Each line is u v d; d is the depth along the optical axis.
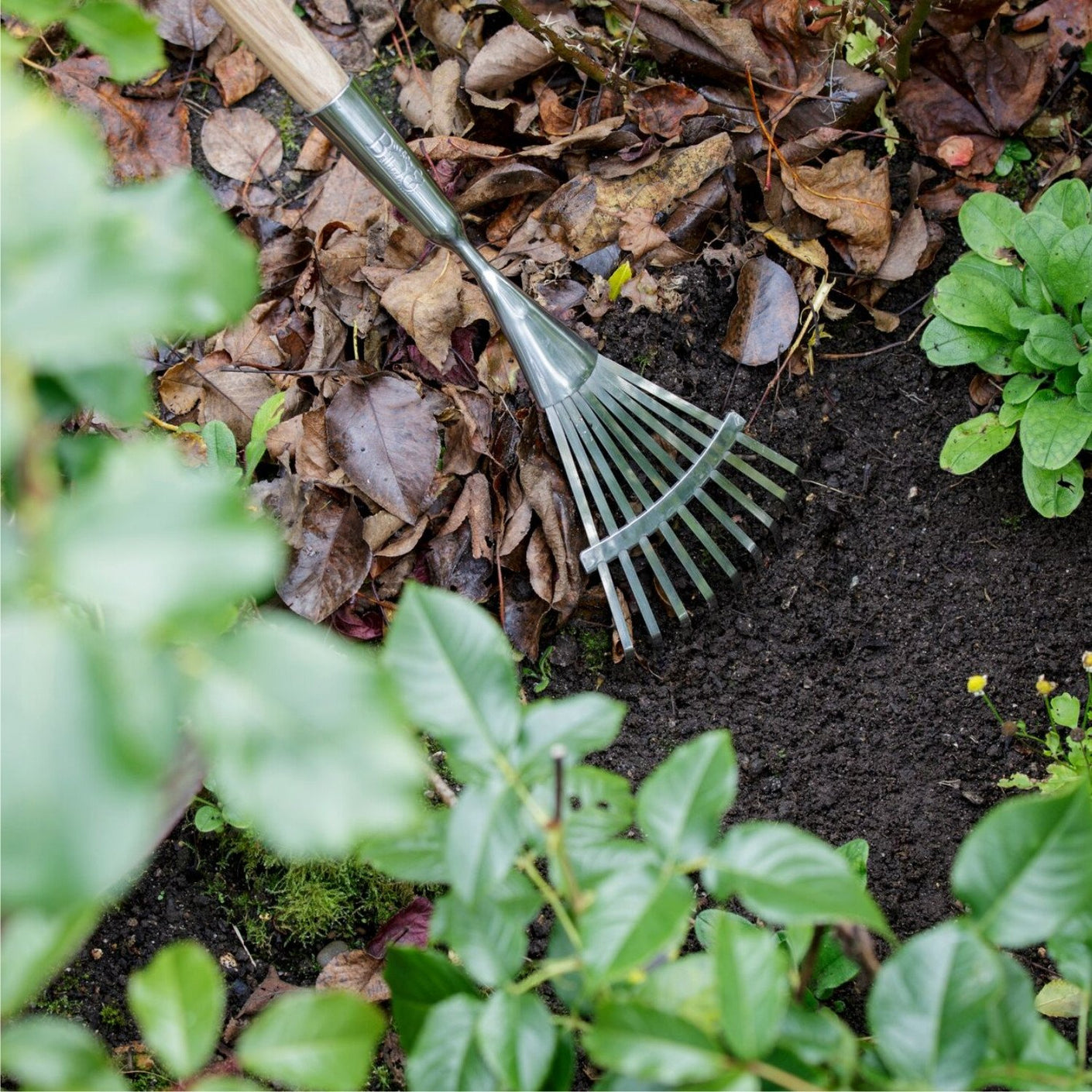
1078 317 1.12
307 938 1.08
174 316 0.44
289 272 1.17
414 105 1.20
